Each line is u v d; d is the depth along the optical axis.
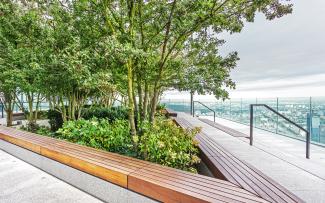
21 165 3.70
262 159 3.37
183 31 3.10
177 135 3.29
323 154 4.21
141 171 2.36
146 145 3.17
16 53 4.86
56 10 3.83
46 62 3.81
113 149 3.89
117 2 3.50
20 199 2.56
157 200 2.04
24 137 4.12
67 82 4.42
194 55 3.64
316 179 2.61
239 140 4.74
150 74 3.57
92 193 2.65
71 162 2.91
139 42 3.54
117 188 2.37
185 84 3.32
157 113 6.52
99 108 7.02
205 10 2.82
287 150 4.54
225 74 3.24
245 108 9.62
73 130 4.29
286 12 2.83
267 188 2.00
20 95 7.66
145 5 3.40
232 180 2.16
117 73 3.66
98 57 3.12
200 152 3.37
